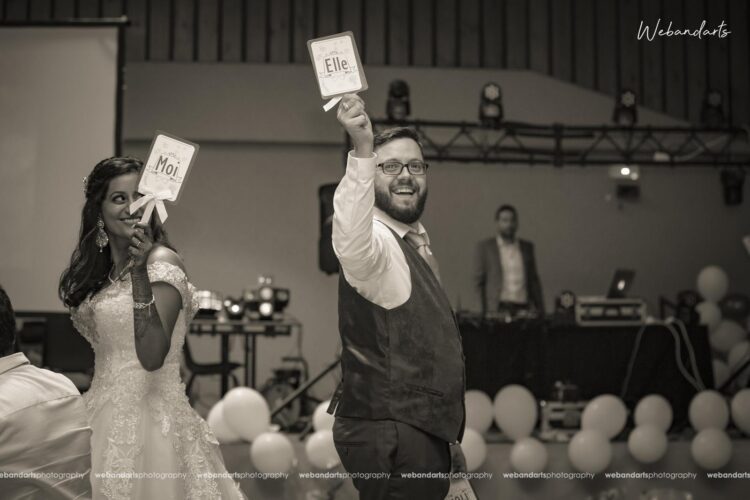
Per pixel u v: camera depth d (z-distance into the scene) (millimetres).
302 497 4793
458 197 8781
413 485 2256
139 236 2283
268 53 8750
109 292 2445
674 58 9141
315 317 8570
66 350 5961
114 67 6312
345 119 2164
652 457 5004
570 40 9047
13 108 6273
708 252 8961
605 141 8734
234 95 8516
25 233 6227
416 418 2264
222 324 6398
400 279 2316
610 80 9070
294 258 8609
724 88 9156
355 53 2236
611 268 8883
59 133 6266
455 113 8656
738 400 5355
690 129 7770
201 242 8547
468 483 2549
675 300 8906
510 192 8828
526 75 8805
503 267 7340
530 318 5883
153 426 2385
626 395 5719
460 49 8938
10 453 1726
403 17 8891
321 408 5008
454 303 8695
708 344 5836
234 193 8609
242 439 4953
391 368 2283
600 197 8898
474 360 5656
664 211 8953
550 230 8844
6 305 1860
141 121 8430
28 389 1783
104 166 2486
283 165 8672
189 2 8703
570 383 5688
